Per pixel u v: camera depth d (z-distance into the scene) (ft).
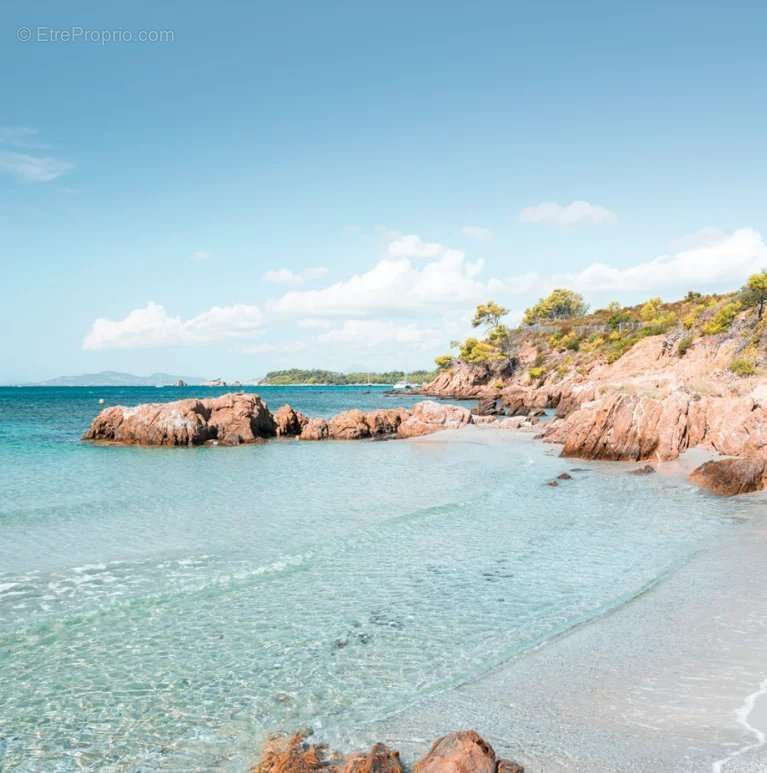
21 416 288.92
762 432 115.96
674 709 32.40
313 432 191.52
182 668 38.91
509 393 452.76
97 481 110.73
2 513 82.89
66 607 48.78
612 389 165.68
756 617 45.50
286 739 30.86
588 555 63.05
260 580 55.42
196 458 144.87
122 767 28.89
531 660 39.40
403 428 206.39
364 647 41.83
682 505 88.33
